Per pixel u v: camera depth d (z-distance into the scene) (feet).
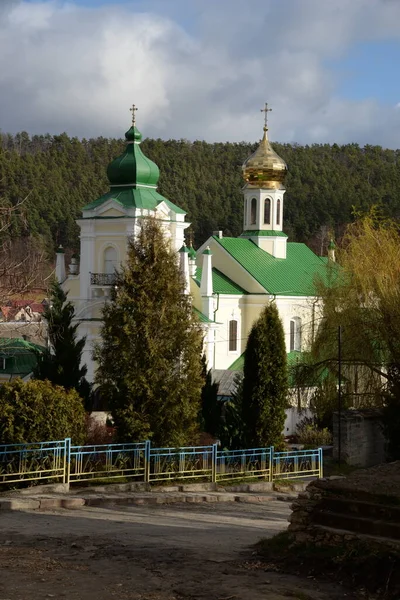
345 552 49.16
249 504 88.48
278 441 118.93
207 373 155.84
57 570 48.11
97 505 78.48
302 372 159.63
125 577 47.06
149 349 100.42
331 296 158.20
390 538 49.34
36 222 431.43
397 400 133.59
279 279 244.01
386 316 148.97
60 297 136.56
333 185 618.03
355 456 133.59
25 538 57.88
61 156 566.77
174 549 55.01
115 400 100.53
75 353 134.82
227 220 557.74
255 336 119.34
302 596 44.47
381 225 160.97
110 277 211.61
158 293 102.32
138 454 92.17
